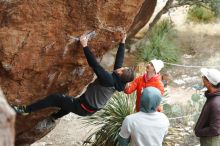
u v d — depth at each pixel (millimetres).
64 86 5086
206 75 4781
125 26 4695
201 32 14156
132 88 5582
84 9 4293
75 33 4422
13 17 4031
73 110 4762
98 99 4594
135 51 12203
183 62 12289
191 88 10656
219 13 12586
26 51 4285
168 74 11422
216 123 4711
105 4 4359
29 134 5867
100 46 4766
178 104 9398
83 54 4688
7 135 1263
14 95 4680
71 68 4836
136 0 4473
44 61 4500
